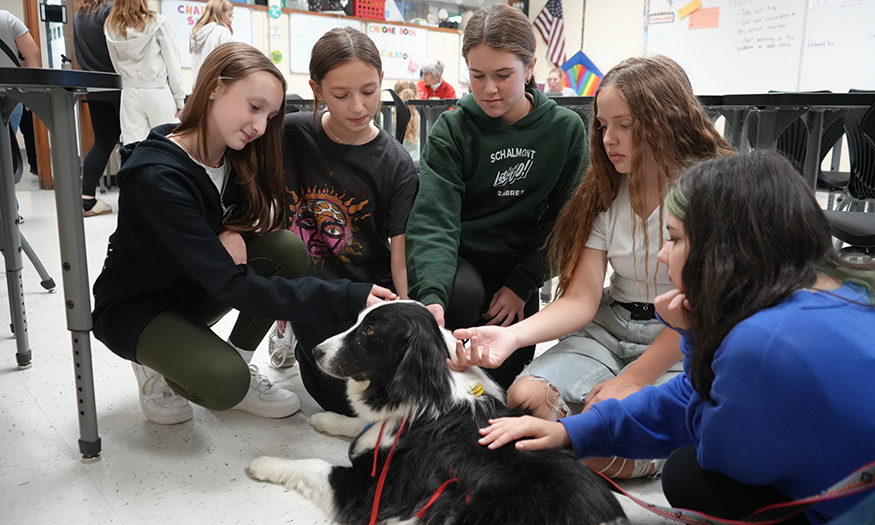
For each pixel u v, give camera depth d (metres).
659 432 1.34
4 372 2.19
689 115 1.52
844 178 4.02
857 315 0.95
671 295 1.15
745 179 0.99
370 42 1.73
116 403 1.99
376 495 1.32
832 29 6.09
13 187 2.14
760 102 2.32
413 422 1.35
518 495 1.12
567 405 1.61
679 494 1.22
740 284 0.98
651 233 1.61
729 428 1.02
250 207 1.77
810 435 0.96
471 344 1.50
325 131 1.90
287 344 2.29
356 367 1.42
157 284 1.66
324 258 2.02
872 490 0.90
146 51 4.82
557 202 2.04
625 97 1.49
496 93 1.78
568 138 1.96
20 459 1.64
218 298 1.53
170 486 1.54
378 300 1.57
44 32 7.25
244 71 1.50
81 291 1.55
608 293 1.86
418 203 1.89
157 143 1.54
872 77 5.89
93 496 1.49
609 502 1.12
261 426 1.87
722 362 0.99
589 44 8.64
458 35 8.52
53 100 1.44
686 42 7.42
